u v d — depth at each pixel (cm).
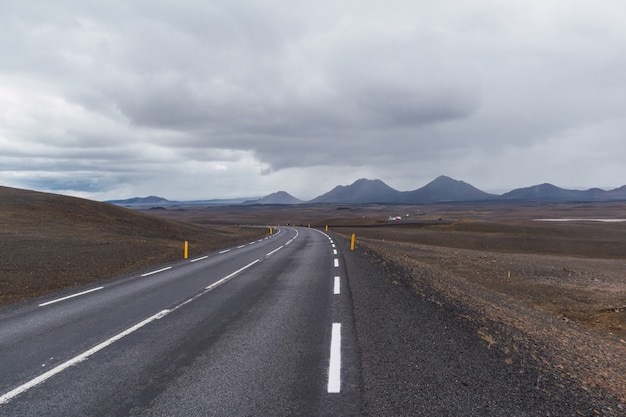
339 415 397
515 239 5847
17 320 827
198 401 434
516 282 2333
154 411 413
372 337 655
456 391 447
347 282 1236
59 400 445
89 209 5741
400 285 1181
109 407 425
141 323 787
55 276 1586
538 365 540
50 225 4144
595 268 3047
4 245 2478
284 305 927
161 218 6900
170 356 586
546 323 1085
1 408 427
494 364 532
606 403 439
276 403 426
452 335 664
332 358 559
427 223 9188
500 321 830
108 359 577
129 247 2908
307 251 2445
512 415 394
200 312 877
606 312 1656
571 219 15100
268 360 559
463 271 2591
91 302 1008
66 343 661
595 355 738
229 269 1648
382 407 411
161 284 1282
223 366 539
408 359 549
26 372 532
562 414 399
